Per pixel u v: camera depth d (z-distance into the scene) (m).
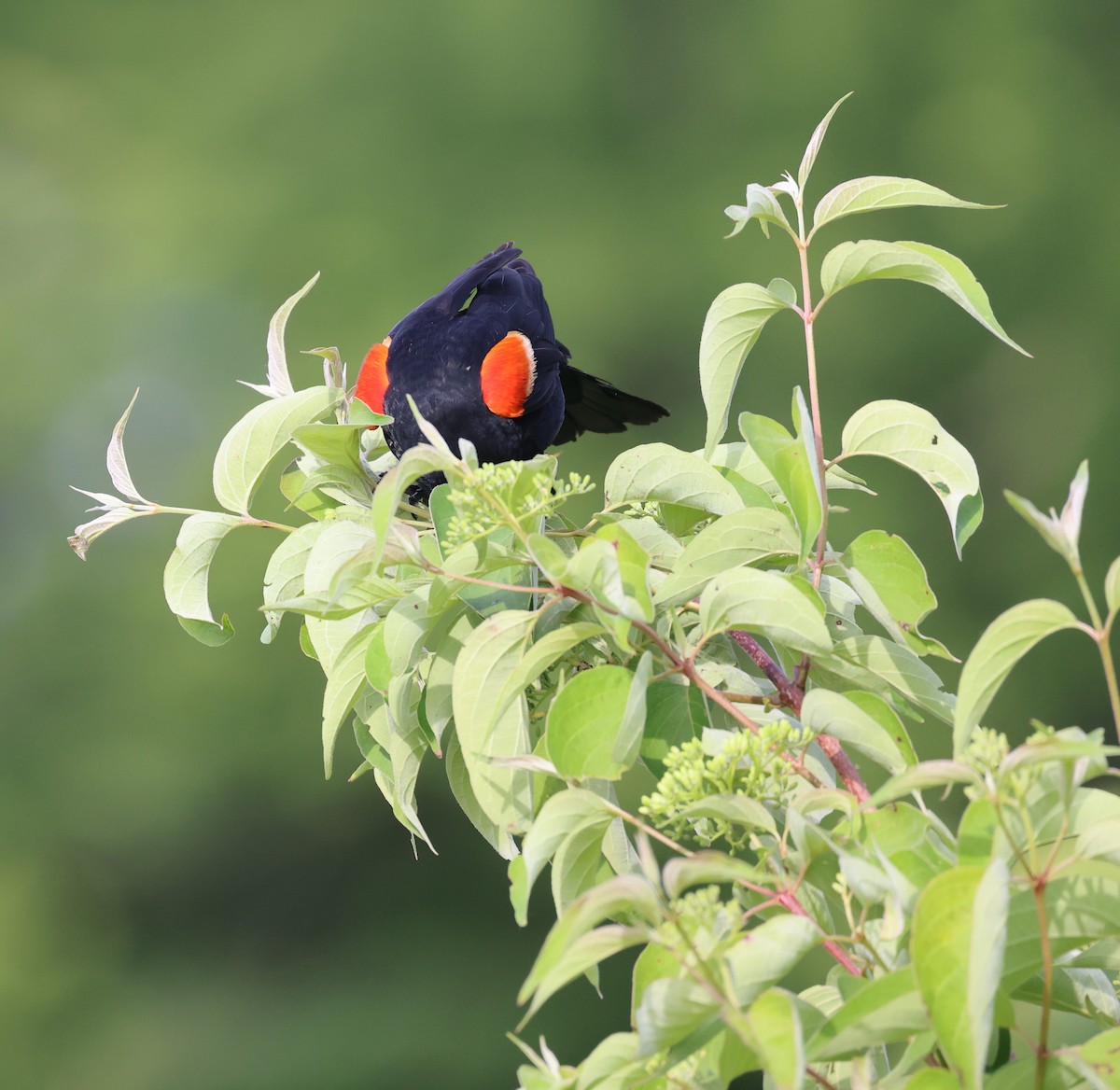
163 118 19.08
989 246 17.30
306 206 17.92
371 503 3.25
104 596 17.72
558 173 17.67
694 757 2.21
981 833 1.82
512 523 2.26
